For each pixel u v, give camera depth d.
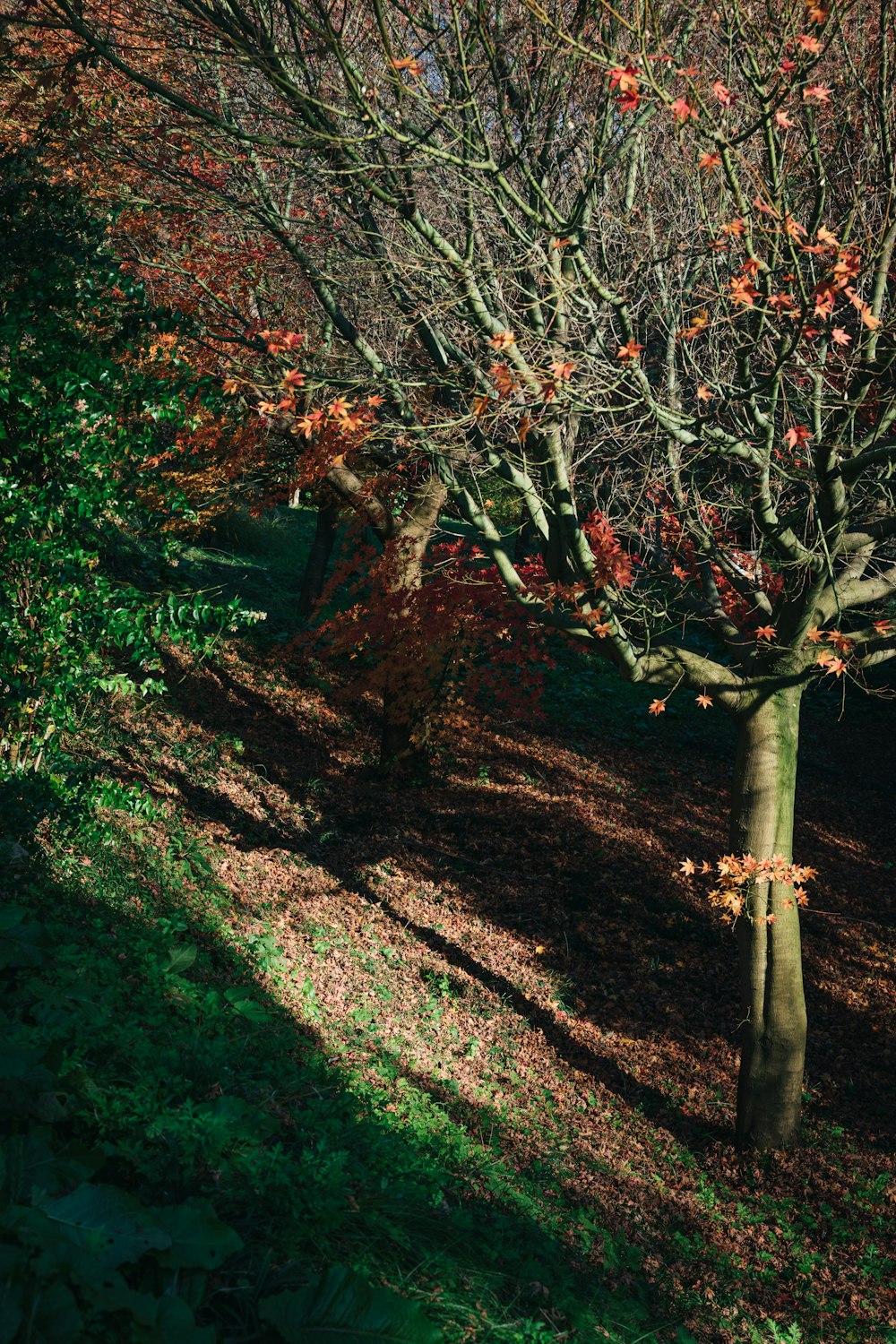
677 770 17.17
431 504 12.58
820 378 6.71
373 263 7.77
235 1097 4.45
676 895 12.55
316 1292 3.11
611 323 7.30
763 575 8.59
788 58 5.60
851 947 12.23
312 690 16.94
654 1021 10.04
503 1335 3.75
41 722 7.02
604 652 7.88
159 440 7.12
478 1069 7.92
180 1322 2.74
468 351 8.14
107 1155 3.44
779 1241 7.00
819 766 18.31
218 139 7.77
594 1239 5.86
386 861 11.88
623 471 7.82
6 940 4.45
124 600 6.79
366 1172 4.66
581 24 6.24
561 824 13.86
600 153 6.72
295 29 6.27
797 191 7.01
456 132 6.05
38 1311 2.52
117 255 9.30
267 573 22.03
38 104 8.09
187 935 7.28
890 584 7.87
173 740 12.67
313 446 9.88
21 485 6.54
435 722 15.70
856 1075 9.61
